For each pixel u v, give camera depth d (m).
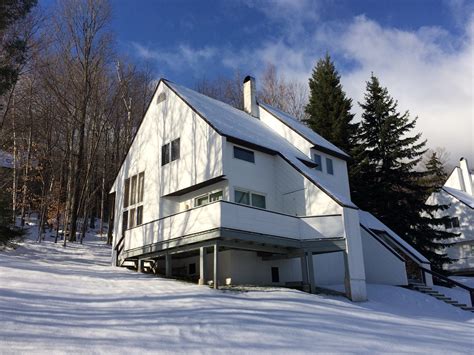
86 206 33.88
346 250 15.98
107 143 38.59
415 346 8.26
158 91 22.22
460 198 40.03
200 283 14.59
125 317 8.61
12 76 17.22
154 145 21.45
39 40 29.36
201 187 18.62
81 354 6.19
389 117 31.39
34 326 7.31
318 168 23.62
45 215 30.55
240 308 10.28
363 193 30.48
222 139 17.42
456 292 22.39
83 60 32.81
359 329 9.45
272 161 19.81
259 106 26.94
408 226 29.28
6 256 18.27
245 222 15.06
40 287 10.93
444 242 39.84
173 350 6.75
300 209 18.25
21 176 32.19
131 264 20.56
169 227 16.56
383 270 21.45
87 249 25.45
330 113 34.41
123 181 23.09
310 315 10.41
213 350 6.93
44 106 33.56
